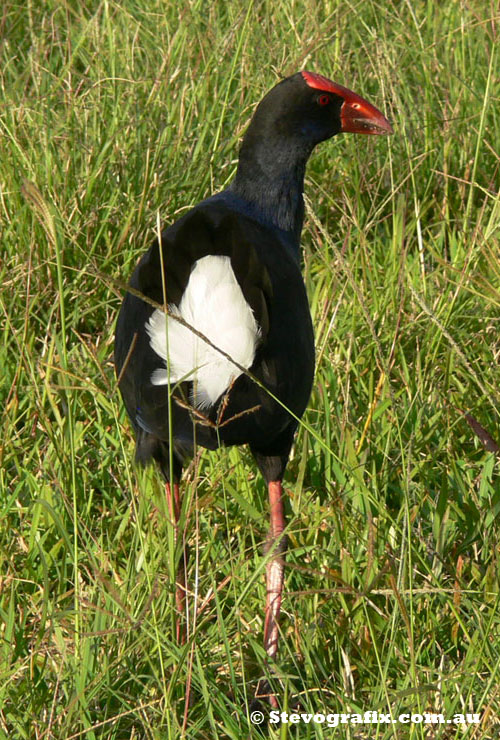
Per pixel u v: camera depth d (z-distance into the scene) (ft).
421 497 23.06
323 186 33.63
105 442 25.46
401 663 19.72
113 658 19.04
